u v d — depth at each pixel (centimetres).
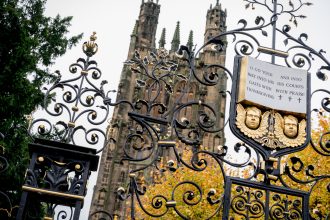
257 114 598
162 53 637
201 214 1645
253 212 606
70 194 509
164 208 1730
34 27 1595
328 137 1178
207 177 1698
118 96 4362
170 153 2716
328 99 640
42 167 541
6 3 1393
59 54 1778
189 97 3981
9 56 1288
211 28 4694
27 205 508
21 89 1294
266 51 648
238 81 618
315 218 619
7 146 1166
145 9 5103
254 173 593
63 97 566
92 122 561
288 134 598
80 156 534
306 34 673
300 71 635
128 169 4025
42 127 546
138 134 590
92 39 605
